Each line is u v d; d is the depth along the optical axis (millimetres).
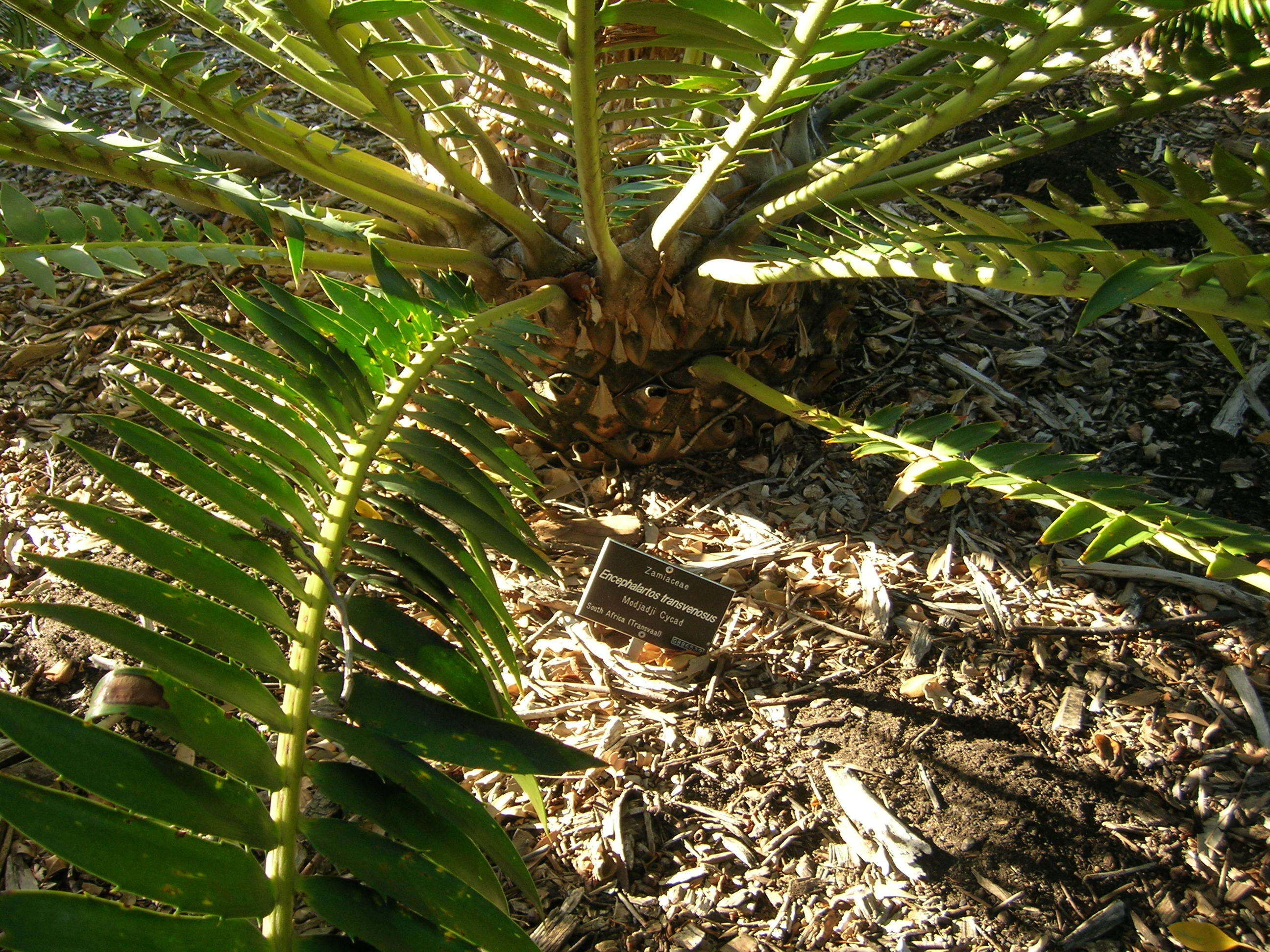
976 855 827
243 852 429
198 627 482
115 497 1128
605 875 810
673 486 1177
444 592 605
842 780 879
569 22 638
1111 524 754
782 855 827
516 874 511
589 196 840
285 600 1025
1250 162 1546
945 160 1096
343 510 607
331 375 668
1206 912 789
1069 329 1386
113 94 1781
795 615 1031
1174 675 970
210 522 521
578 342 1051
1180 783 879
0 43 975
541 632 1015
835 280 1174
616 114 747
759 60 691
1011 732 922
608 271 996
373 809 481
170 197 1560
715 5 621
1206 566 1079
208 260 871
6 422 1213
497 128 1056
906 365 1334
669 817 854
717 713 940
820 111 1265
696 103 752
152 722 436
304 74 982
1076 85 1735
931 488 1175
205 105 793
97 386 1271
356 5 664
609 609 953
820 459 1210
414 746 508
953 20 1891
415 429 708
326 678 512
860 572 1074
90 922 379
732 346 1101
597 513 1141
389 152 1671
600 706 945
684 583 932
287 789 464
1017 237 693
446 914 458
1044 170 1587
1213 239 590
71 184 1565
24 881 786
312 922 779
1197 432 1234
